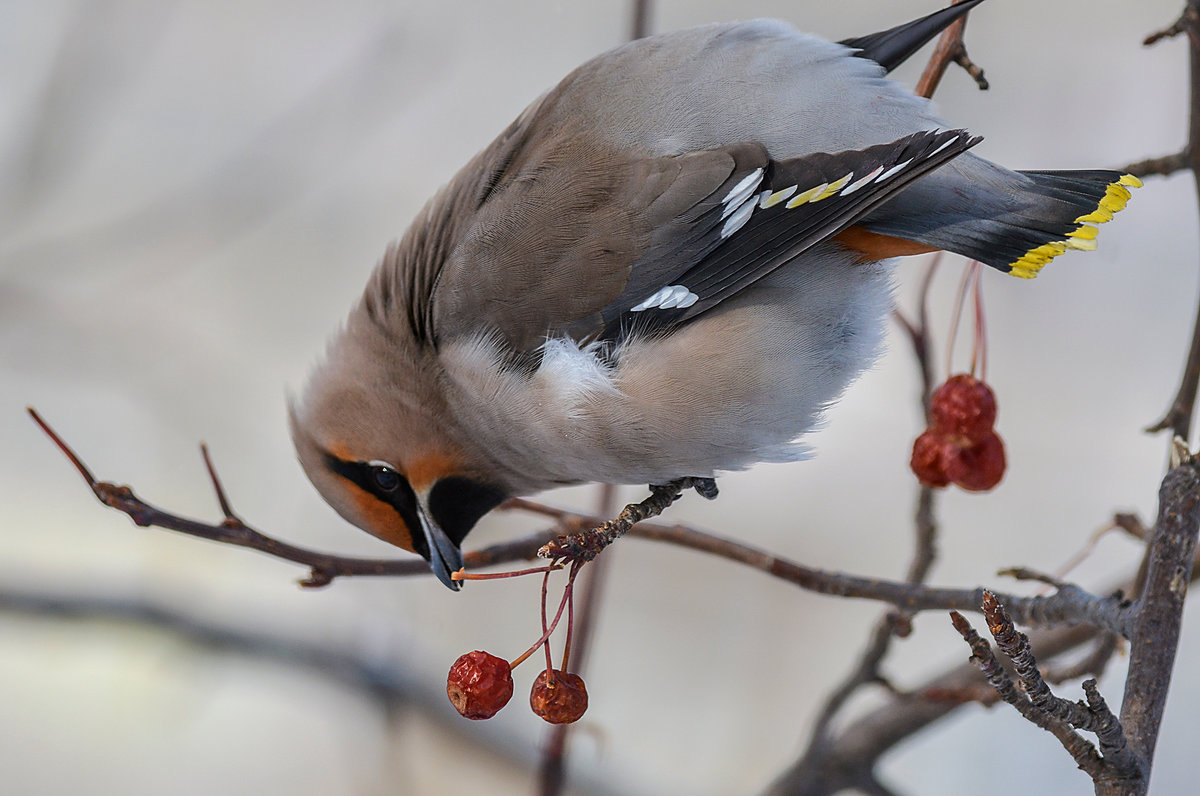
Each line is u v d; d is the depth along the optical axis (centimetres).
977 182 644
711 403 684
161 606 1104
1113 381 1266
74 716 1245
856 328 688
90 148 1336
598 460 723
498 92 1418
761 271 651
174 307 1371
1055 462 1241
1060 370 1272
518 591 1184
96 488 636
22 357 1308
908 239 651
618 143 699
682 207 675
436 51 1394
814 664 1200
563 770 776
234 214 1354
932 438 743
